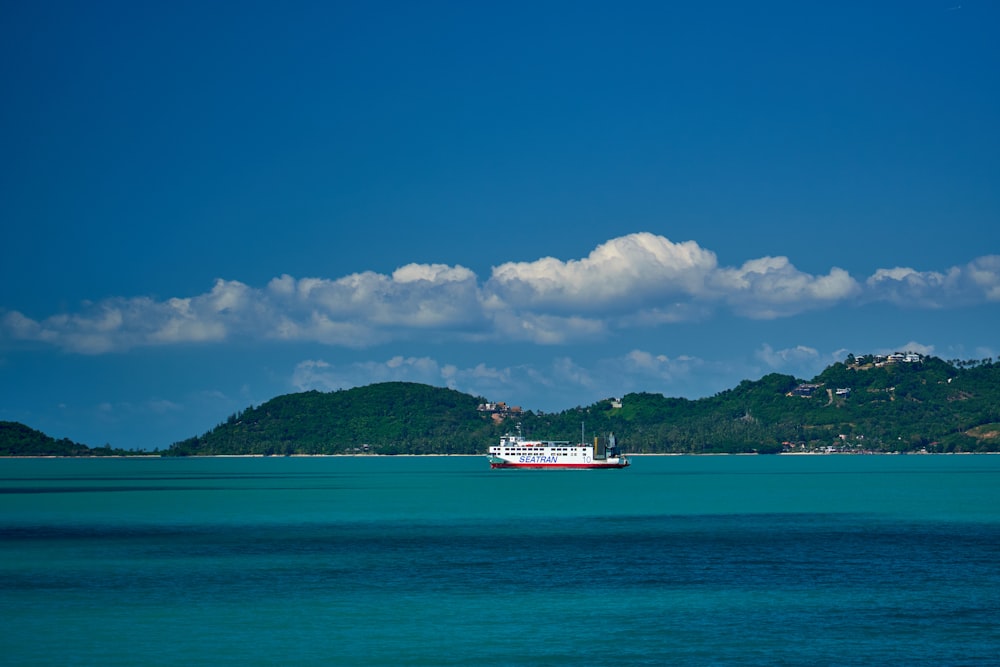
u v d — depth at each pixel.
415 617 98.81
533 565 133.38
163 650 85.75
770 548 151.12
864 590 112.75
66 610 101.69
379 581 119.88
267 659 83.44
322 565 133.50
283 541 162.75
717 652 85.06
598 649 86.25
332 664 81.94
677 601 106.62
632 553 145.75
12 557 141.50
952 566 131.12
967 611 100.56
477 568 130.50
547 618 98.25
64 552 147.25
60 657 83.44
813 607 102.94
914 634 90.81
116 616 98.88
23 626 94.38
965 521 197.75
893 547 151.88
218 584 117.50
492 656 84.38
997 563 133.75
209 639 89.69
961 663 81.38
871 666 80.75
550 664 82.00
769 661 82.31
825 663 81.62
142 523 198.62
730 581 119.50
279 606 104.25
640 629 93.19
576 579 121.25
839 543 157.50
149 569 129.38
